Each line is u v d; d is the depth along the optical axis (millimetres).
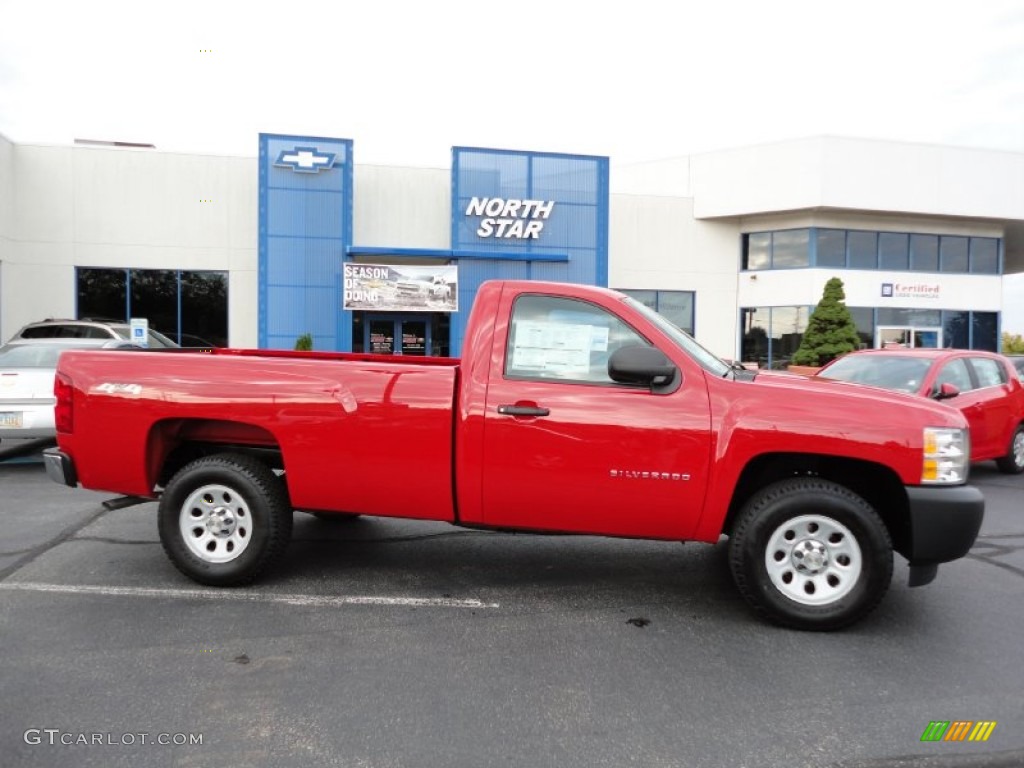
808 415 3861
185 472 4453
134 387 4406
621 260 23297
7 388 8203
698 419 3932
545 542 5699
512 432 4043
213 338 19922
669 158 24375
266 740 2791
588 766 2658
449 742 2803
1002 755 2762
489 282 4289
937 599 4512
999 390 8922
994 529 6355
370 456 4211
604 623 4047
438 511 4238
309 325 19531
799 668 3496
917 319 24000
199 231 19703
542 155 20875
